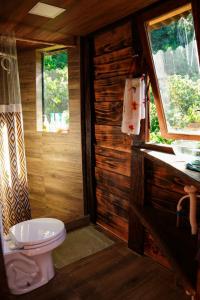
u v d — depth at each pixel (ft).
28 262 6.77
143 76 7.07
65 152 10.61
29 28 8.12
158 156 6.39
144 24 6.68
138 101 7.10
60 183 11.07
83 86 9.70
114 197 9.21
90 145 9.80
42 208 11.99
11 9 6.55
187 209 6.51
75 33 8.98
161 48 6.52
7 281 6.44
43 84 11.07
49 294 6.68
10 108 8.16
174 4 5.79
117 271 7.47
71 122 10.19
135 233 8.25
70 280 7.16
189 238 5.59
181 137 6.85
